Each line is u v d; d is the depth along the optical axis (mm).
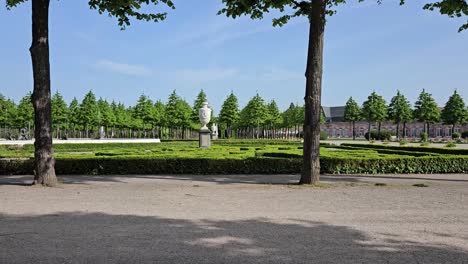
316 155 12125
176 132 86188
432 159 15984
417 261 5012
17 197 9430
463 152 21406
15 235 5992
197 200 9188
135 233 6152
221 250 5324
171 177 13867
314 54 11844
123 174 14672
